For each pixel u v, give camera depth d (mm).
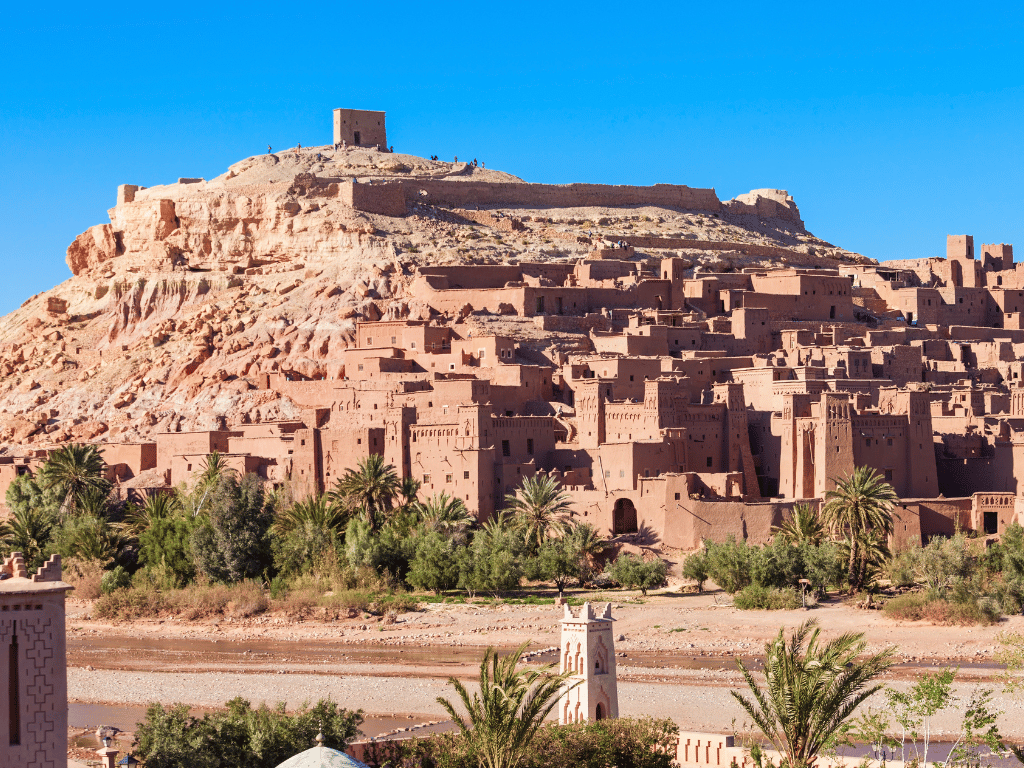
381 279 157500
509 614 100562
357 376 141000
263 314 156625
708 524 107688
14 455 146750
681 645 88812
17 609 37906
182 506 123500
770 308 159250
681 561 106938
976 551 102375
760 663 83500
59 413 154125
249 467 130000
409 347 141750
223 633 102375
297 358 148375
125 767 56031
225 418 142500
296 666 88438
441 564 105938
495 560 103875
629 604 100562
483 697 48656
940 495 119812
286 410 141125
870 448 117062
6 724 37625
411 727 69500
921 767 50938
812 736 44875
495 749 47562
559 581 105000
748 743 62062
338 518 116688
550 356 138875
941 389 139500
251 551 114625
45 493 127500
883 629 90438
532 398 130250
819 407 118250
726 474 112812
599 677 54781
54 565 38906
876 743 51594
